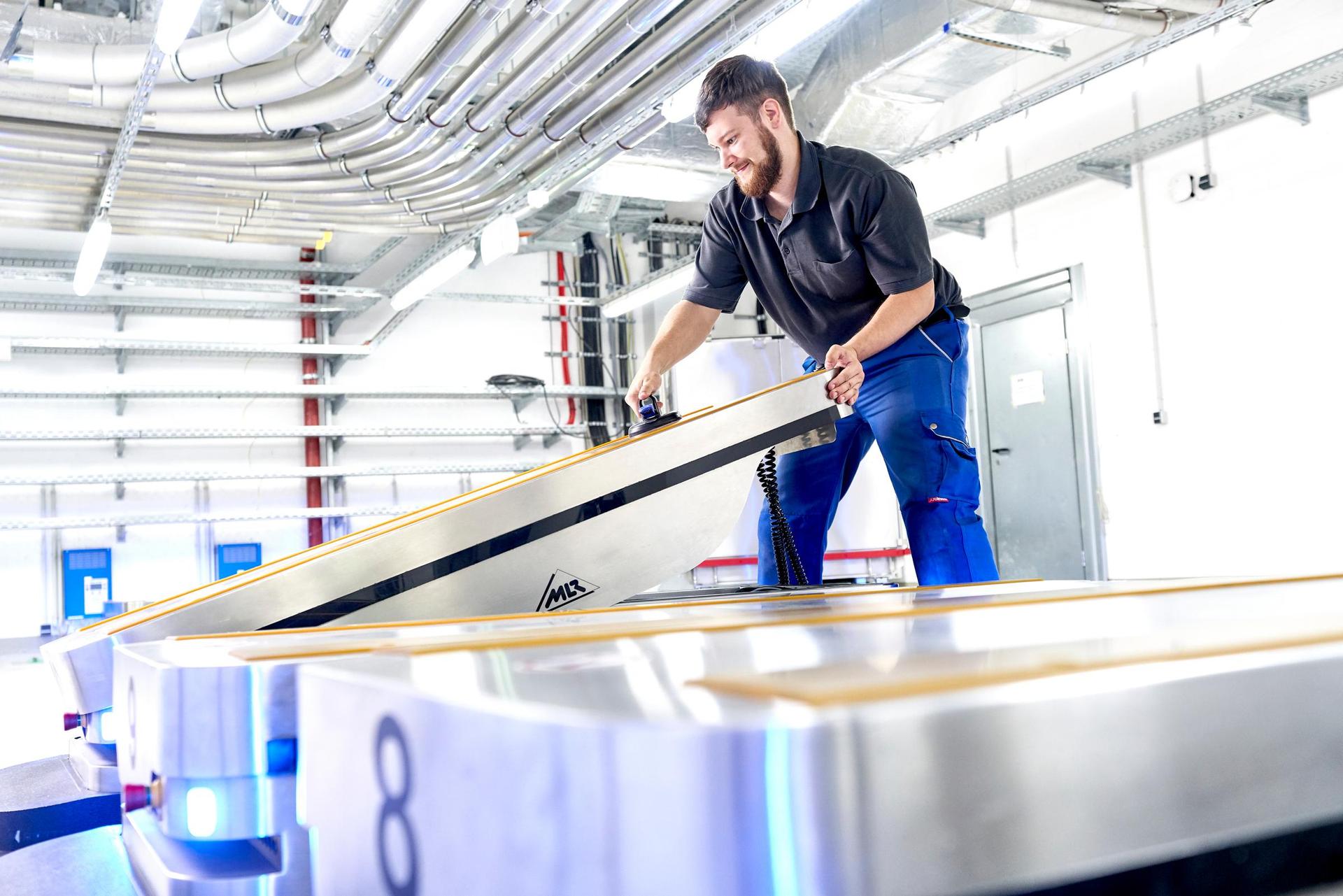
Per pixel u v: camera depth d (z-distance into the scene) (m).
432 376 6.55
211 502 6.00
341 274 6.35
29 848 0.61
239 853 0.38
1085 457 4.95
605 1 3.14
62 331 5.77
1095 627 0.29
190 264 5.87
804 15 3.04
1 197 4.77
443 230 5.39
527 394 6.49
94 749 0.77
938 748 0.16
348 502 6.32
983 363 5.54
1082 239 4.97
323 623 0.98
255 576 1.04
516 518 1.12
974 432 5.58
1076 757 0.17
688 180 5.31
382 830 0.22
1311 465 4.06
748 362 5.99
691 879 0.15
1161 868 0.22
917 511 1.77
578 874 0.16
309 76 3.62
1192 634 0.24
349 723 0.24
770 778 0.15
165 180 4.61
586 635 0.39
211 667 0.36
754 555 5.66
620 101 4.03
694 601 0.94
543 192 4.45
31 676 4.96
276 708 0.36
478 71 3.63
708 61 3.48
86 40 4.30
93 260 4.38
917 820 0.16
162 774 0.36
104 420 5.81
